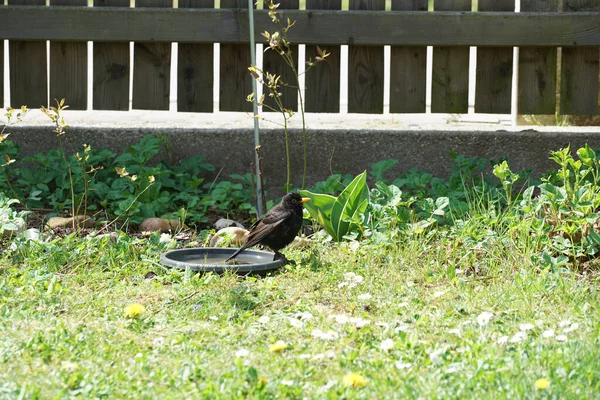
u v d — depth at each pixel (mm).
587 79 11219
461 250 8438
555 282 7375
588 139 10828
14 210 9695
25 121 11258
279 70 11227
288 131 10875
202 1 11039
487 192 10070
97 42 11117
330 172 10992
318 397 5023
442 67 11188
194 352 5871
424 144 10922
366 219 9078
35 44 11156
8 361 5598
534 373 5277
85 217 9547
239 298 7129
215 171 11008
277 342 5914
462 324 6449
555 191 8258
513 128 11156
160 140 10586
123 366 5586
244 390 5090
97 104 11258
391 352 5852
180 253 8453
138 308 6551
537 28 10883
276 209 8336
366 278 7746
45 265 8055
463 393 5039
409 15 10883
